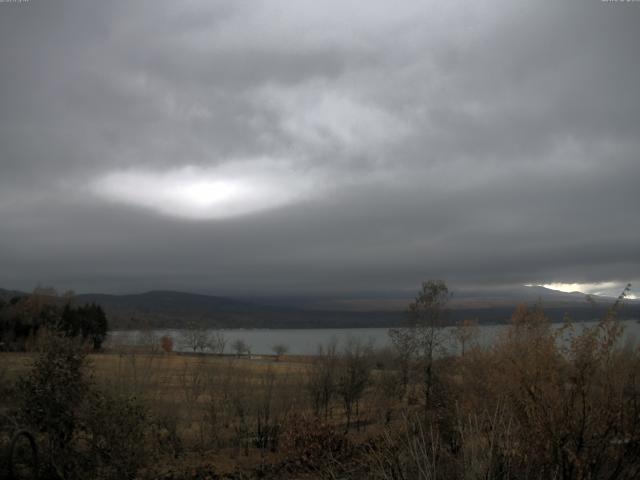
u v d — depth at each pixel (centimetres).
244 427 1991
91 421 1106
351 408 2294
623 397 622
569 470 600
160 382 2045
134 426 1135
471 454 668
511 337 1008
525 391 657
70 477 1077
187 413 1850
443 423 1138
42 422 1103
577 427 607
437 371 1905
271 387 2134
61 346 1204
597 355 626
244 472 1536
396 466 724
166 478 1402
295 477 1416
